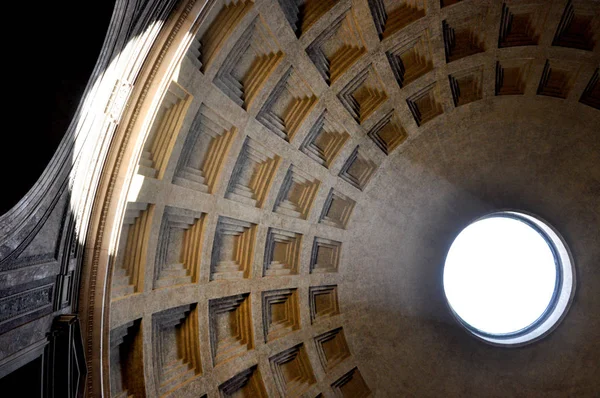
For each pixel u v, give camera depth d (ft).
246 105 49.21
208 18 40.86
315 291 65.41
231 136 49.39
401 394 69.26
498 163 68.74
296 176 59.41
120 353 42.68
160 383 45.16
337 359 66.80
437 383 70.54
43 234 26.86
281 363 61.00
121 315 40.37
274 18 45.68
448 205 69.87
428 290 71.00
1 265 23.18
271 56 49.11
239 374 54.85
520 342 71.41
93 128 29.45
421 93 61.72
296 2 47.73
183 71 40.27
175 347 48.83
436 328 70.95
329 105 56.85
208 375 50.08
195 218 49.24
